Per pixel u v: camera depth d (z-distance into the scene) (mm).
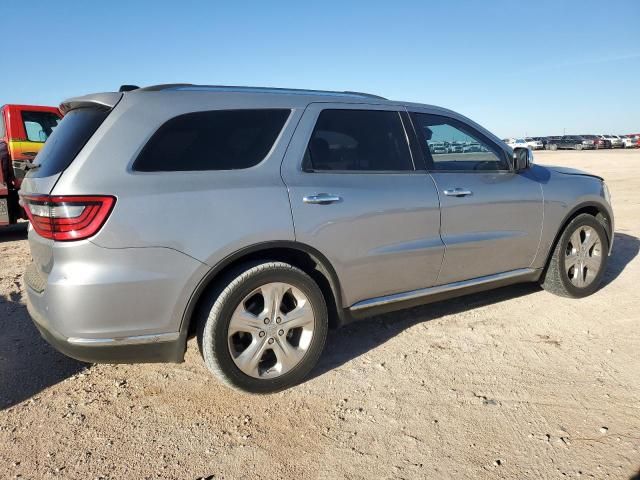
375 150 3514
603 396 2953
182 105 2912
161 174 2742
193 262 2734
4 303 4898
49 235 2605
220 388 3180
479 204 3824
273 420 2816
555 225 4312
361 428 2721
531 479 2291
